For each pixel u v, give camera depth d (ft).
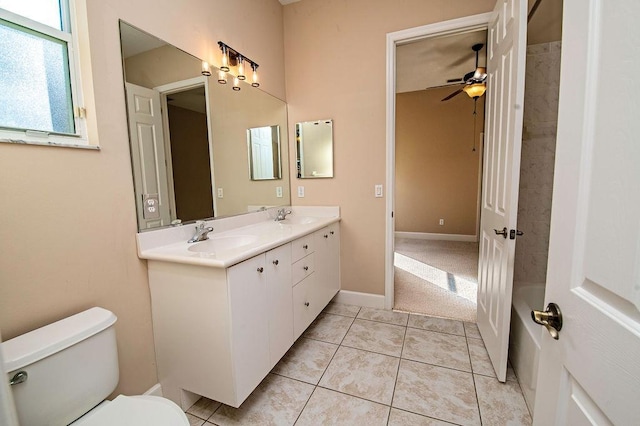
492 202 5.90
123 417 3.06
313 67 8.24
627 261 1.40
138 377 4.51
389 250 8.00
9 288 3.10
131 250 4.39
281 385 5.25
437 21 6.88
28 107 3.36
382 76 7.54
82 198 3.74
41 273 3.35
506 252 4.88
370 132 7.84
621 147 1.44
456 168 17.21
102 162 3.96
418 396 4.92
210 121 5.97
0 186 3.00
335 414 4.58
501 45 5.37
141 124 4.52
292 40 8.40
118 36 4.13
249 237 5.87
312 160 8.55
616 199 1.47
